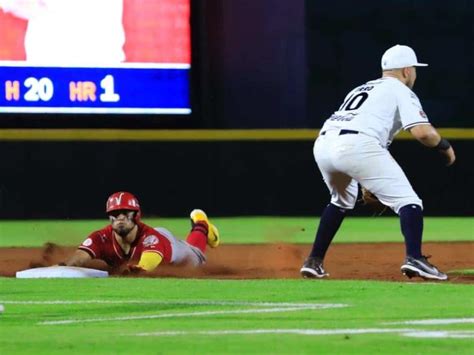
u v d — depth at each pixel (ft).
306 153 135.03
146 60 129.49
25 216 132.57
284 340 48.57
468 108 136.15
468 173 136.98
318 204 135.85
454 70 135.64
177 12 129.80
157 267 76.59
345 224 131.85
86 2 127.95
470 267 84.84
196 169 134.00
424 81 135.33
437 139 71.87
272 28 133.59
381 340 48.47
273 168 135.03
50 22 127.44
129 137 132.16
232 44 132.98
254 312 56.80
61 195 132.87
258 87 133.69
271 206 135.44
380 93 72.49
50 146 131.75
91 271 73.72
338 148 71.97
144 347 47.16
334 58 134.10
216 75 132.98
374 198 74.90
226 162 134.41
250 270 82.02
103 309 58.39
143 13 129.08
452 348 46.62
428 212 137.49
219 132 133.39
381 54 134.51
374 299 61.16
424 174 136.87
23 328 52.49
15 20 126.72
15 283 68.85
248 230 122.72
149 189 133.69
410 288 65.51
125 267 76.18
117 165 132.87
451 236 117.19
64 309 58.44
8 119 128.88
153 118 131.03
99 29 128.36
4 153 131.23
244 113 133.80
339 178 73.36
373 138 71.67
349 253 98.37
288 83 133.80
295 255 97.30
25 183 132.26
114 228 74.84
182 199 134.31
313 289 65.36
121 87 129.59
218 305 59.36
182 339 49.01
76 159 132.26
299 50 133.49
